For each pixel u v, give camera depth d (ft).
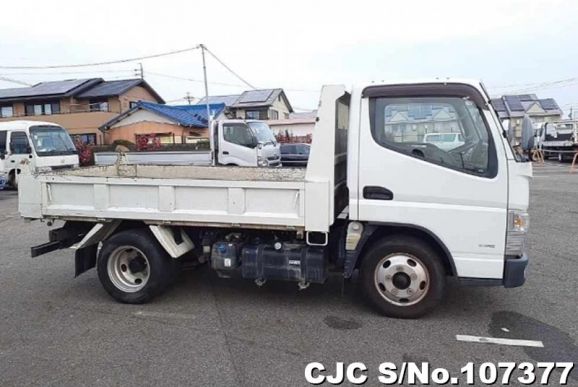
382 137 12.61
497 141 11.95
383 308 13.37
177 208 13.97
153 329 12.82
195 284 16.72
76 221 15.49
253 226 13.38
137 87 119.03
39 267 19.44
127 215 14.40
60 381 10.07
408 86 12.37
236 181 13.29
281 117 156.46
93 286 16.87
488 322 13.08
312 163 12.94
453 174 12.19
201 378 10.15
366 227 13.12
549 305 14.38
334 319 13.37
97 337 12.32
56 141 49.88
